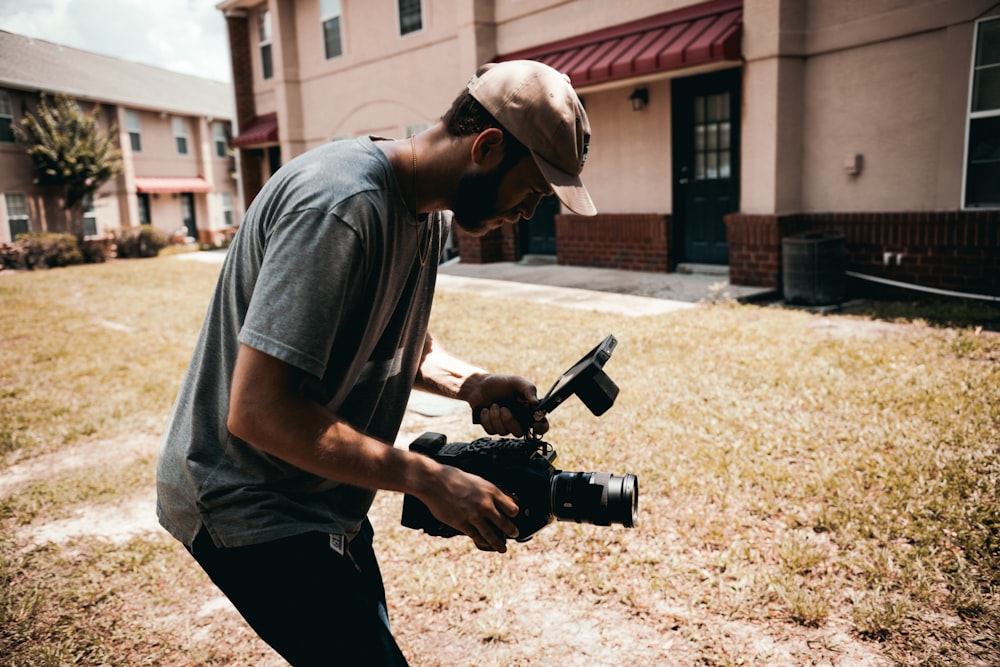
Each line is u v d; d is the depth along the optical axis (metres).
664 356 5.66
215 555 1.46
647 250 10.37
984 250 6.98
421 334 1.68
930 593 2.52
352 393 1.57
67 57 28.77
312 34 15.98
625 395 4.79
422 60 13.21
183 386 1.55
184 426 1.49
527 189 1.42
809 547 2.86
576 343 6.30
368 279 1.37
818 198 8.35
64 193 25.14
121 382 6.41
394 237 1.38
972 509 2.99
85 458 4.62
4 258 20.80
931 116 7.30
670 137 9.93
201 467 1.45
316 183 1.29
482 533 1.39
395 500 3.72
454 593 2.78
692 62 8.39
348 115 15.38
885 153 7.71
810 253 7.34
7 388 6.38
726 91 9.34
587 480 1.48
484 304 8.46
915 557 2.72
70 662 2.54
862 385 4.68
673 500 3.34
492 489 1.38
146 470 4.30
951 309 6.84
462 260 13.07
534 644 2.47
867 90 7.75
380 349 1.57
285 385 1.23
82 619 2.81
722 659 2.30
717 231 9.81
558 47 10.86
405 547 3.17
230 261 1.43
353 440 1.30
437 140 1.41
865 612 2.42
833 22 7.87
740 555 2.86
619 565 2.88
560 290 9.30
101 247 22.88
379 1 13.90
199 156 31.17
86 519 3.72
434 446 1.63
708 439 3.97
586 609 2.64
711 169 9.73
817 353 5.50
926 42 7.23
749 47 8.19
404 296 1.55
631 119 10.41
